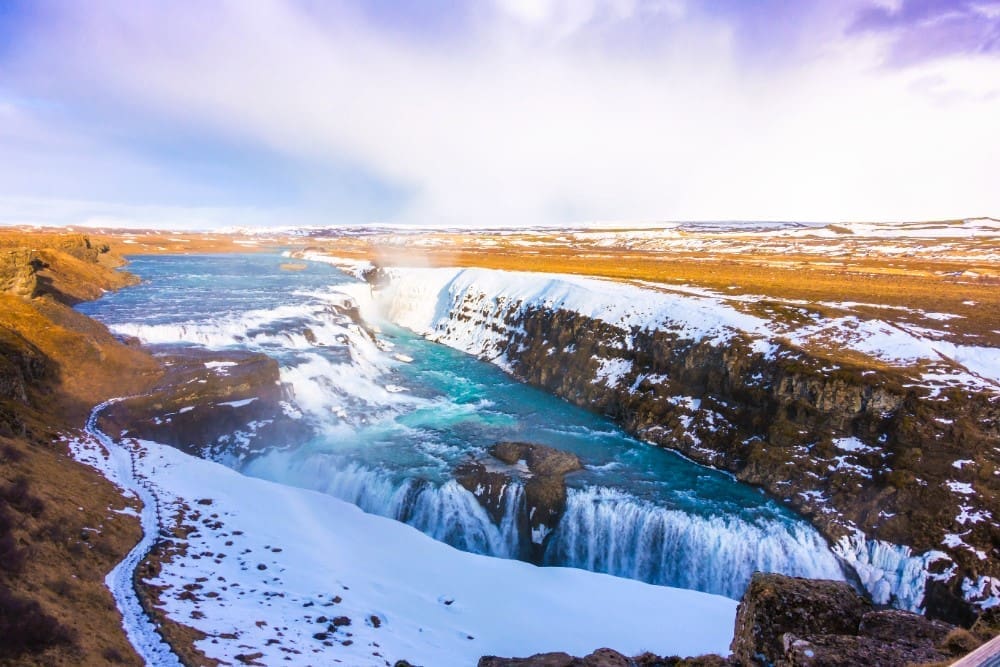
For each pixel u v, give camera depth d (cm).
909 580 2128
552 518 2572
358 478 2756
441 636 1534
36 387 2573
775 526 2402
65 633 1005
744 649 1130
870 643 966
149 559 1539
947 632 1019
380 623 1512
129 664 1007
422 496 2584
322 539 2080
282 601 1499
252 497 2305
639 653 1625
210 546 1761
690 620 1922
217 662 1069
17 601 1023
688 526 2406
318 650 1241
